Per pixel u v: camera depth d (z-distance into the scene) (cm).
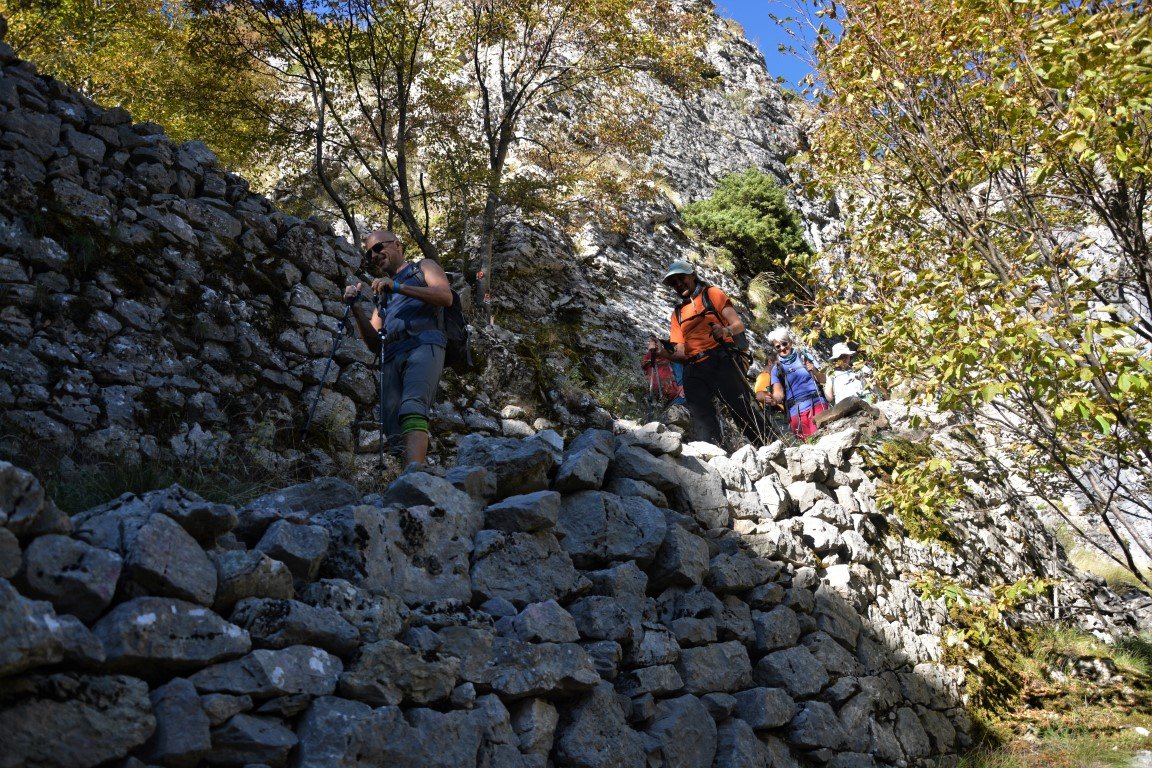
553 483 399
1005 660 681
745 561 459
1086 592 891
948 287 492
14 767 198
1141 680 689
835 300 597
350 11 1112
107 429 524
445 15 1302
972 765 544
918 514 685
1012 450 650
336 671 262
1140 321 538
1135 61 423
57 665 213
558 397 833
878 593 577
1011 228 574
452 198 1334
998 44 509
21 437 473
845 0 573
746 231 1797
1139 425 486
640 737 354
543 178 1348
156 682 234
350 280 732
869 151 605
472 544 340
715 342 711
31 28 1128
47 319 536
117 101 1224
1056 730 601
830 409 762
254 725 239
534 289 1283
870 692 493
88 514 245
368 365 695
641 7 1373
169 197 638
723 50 2445
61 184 578
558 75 1454
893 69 569
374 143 1328
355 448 650
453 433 717
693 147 2058
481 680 301
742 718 417
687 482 461
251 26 1100
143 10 1196
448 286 466
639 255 1564
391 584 300
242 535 284
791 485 567
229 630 243
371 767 254
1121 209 529
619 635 360
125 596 230
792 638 464
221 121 1126
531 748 308
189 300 614
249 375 623
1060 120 497
